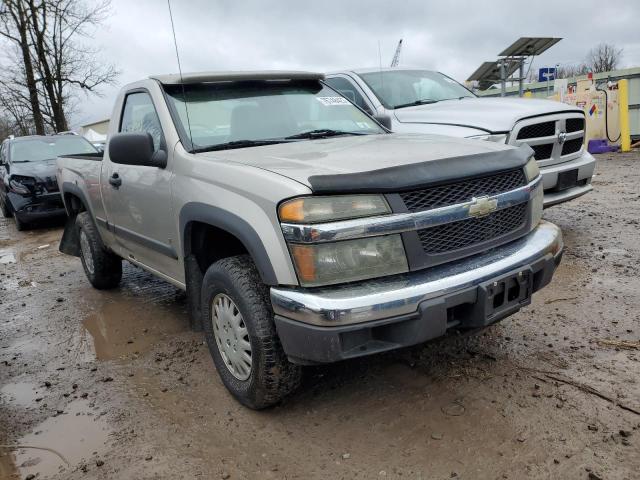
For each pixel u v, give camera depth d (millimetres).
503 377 3090
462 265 2625
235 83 3896
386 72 6922
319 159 2846
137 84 4082
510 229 2900
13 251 8336
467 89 7324
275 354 2676
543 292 4383
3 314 5113
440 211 2541
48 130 31203
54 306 5234
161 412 3062
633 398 2785
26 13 28188
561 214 7230
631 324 3666
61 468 2631
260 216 2557
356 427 2734
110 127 4543
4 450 2818
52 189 9711
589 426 2566
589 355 3279
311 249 2377
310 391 3115
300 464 2502
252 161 2941
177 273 3670
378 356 3453
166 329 4344
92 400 3277
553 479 2256
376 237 2439
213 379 3391
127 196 4066
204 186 3006
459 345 3529
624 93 14742
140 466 2590
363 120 4191
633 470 2270
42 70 29438
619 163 12453
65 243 6000
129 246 4422
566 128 5562
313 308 2340
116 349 4035
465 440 2549
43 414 3158
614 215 6938
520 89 16562
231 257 2951
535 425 2613
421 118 5902
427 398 2936
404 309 2389
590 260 5098
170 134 3463
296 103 3980
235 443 2707
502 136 5180
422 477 2338
